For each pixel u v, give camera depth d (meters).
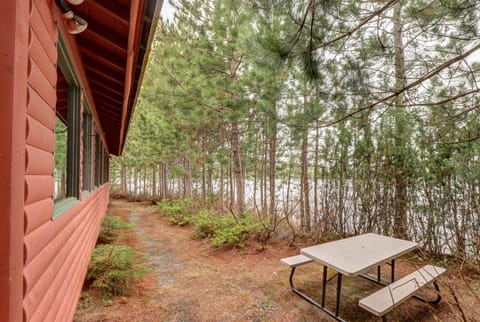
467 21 2.33
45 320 1.28
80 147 2.36
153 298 2.84
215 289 3.07
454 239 3.50
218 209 7.88
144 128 10.83
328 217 4.83
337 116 3.36
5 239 0.78
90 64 2.61
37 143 1.12
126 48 2.00
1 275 0.78
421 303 2.59
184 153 8.85
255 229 4.84
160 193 13.74
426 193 3.77
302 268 3.71
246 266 3.84
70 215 1.95
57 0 1.38
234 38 4.74
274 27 2.45
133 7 1.30
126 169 17.36
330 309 2.55
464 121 3.28
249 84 4.75
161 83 6.47
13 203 0.81
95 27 1.89
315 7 2.12
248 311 2.56
